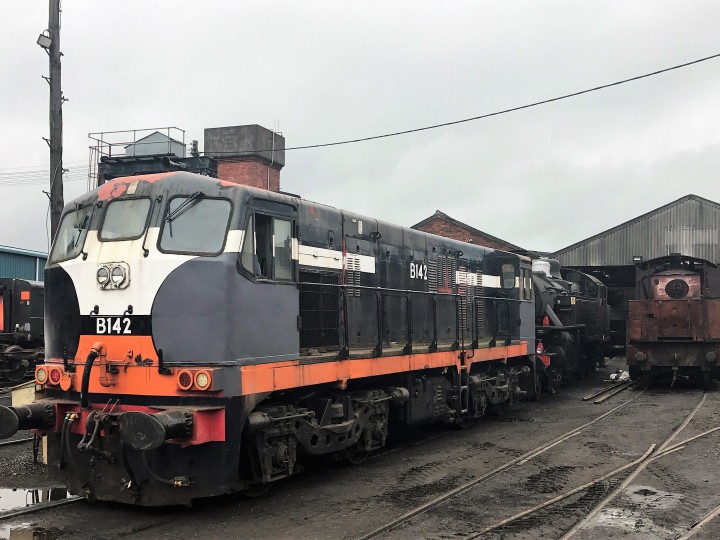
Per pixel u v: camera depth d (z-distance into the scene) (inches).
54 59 550.9
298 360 300.0
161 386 257.3
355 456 363.6
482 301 536.4
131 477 256.2
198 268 260.2
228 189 276.5
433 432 470.3
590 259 1295.5
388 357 379.9
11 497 300.2
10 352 780.6
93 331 271.6
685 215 1232.2
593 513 267.1
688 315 725.9
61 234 300.4
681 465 351.9
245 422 266.5
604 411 562.9
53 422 275.1
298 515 266.4
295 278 304.5
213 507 277.6
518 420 523.5
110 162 492.7
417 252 451.5
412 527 251.4
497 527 250.1
